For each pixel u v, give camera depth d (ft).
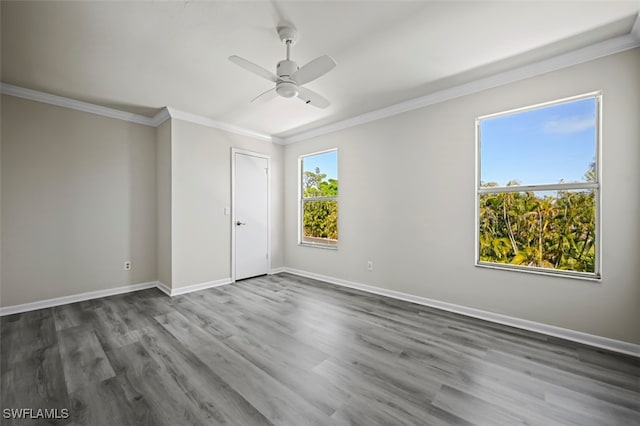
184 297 11.61
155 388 5.69
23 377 6.01
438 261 10.31
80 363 6.57
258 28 6.63
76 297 10.94
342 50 7.53
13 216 9.67
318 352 7.14
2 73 8.66
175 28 6.60
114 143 11.90
